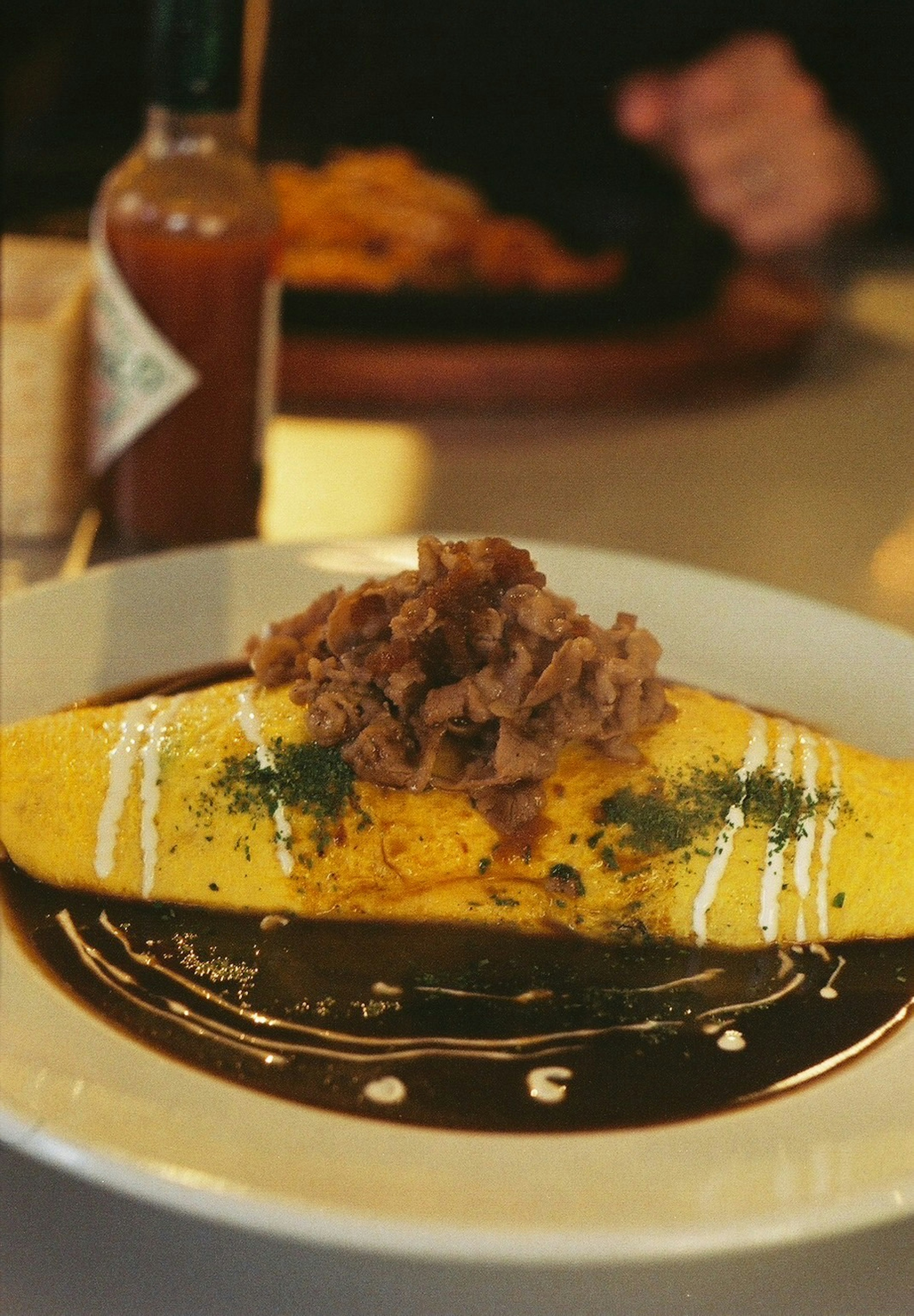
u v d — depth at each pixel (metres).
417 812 0.42
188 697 0.43
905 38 0.89
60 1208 0.36
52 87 0.79
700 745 0.42
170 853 0.41
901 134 0.89
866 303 0.77
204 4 0.50
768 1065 0.39
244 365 0.52
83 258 0.57
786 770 0.42
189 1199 0.33
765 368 0.68
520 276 0.66
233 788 0.42
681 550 0.55
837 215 0.75
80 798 0.42
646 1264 0.36
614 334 0.66
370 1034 0.39
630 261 0.67
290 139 0.83
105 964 0.40
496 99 0.86
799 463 0.62
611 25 0.86
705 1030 0.39
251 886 0.41
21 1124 0.34
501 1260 0.32
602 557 0.49
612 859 0.41
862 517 0.58
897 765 0.43
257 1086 0.38
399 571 0.48
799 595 0.50
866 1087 0.38
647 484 0.60
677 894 0.41
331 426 0.62
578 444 0.62
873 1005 0.40
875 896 0.42
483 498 0.58
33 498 0.53
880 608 0.53
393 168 0.69
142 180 0.51
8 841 0.42
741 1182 0.35
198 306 0.51
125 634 0.46
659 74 0.85
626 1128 0.37
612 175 0.86
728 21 0.88
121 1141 0.34
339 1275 0.35
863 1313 0.35
